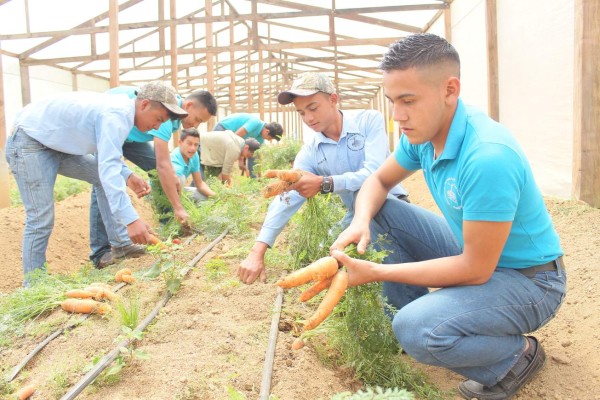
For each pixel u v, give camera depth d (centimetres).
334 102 359
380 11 1184
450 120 228
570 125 596
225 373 255
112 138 405
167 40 1673
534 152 705
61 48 1584
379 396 181
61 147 428
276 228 338
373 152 353
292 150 997
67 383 255
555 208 553
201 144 820
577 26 543
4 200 754
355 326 257
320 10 1253
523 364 249
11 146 434
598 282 358
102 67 1828
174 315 329
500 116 830
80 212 712
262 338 293
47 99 436
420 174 1127
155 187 574
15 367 279
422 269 230
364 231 256
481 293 229
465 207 220
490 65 828
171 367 262
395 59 212
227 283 376
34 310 345
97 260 531
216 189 689
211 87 1498
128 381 253
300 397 236
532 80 695
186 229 563
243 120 979
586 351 289
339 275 230
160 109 435
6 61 1532
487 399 249
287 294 360
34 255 442
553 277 242
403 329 235
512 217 216
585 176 549
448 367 239
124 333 297
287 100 353
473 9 938
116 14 934
